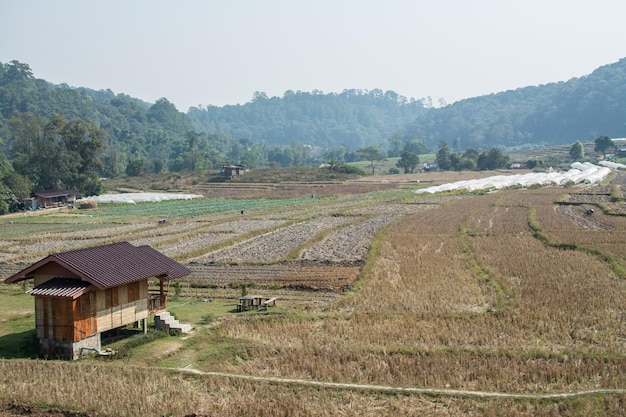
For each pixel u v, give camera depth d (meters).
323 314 34.69
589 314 32.28
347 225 78.88
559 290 37.62
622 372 24.28
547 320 31.27
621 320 31.36
